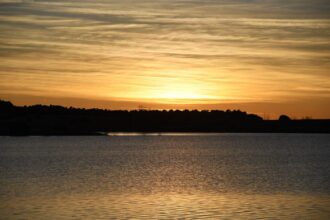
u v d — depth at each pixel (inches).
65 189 2255.2
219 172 3248.0
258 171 3312.0
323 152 6235.2
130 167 3700.8
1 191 2181.3
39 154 5743.1
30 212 1652.3
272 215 1595.7
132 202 1846.7
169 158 4965.6
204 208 1715.1
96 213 1626.5
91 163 4165.8
